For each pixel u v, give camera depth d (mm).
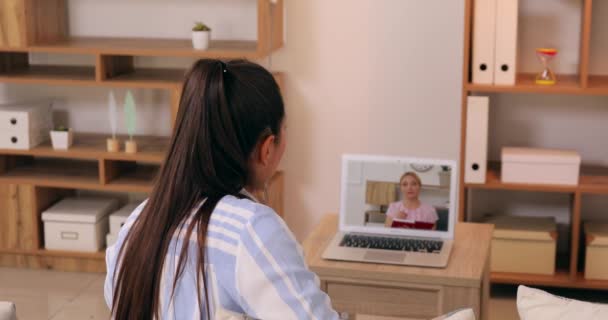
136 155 3676
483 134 3438
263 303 1204
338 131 3883
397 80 3783
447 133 3793
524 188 3455
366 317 2057
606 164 3715
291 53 3836
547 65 3428
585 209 3766
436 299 2277
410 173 2557
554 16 3611
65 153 3723
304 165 3947
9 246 3885
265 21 3484
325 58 3816
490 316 3404
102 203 3998
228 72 1296
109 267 1365
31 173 3924
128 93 3670
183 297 1256
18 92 4055
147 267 1267
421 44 3730
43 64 4012
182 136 1286
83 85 3623
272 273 1205
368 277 2287
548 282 3506
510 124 3746
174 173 1285
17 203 3840
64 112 4059
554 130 3717
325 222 2709
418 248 2439
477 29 3363
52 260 3898
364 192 2588
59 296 3609
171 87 3586
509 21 3338
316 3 3770
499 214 3854
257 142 1308
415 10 3703
